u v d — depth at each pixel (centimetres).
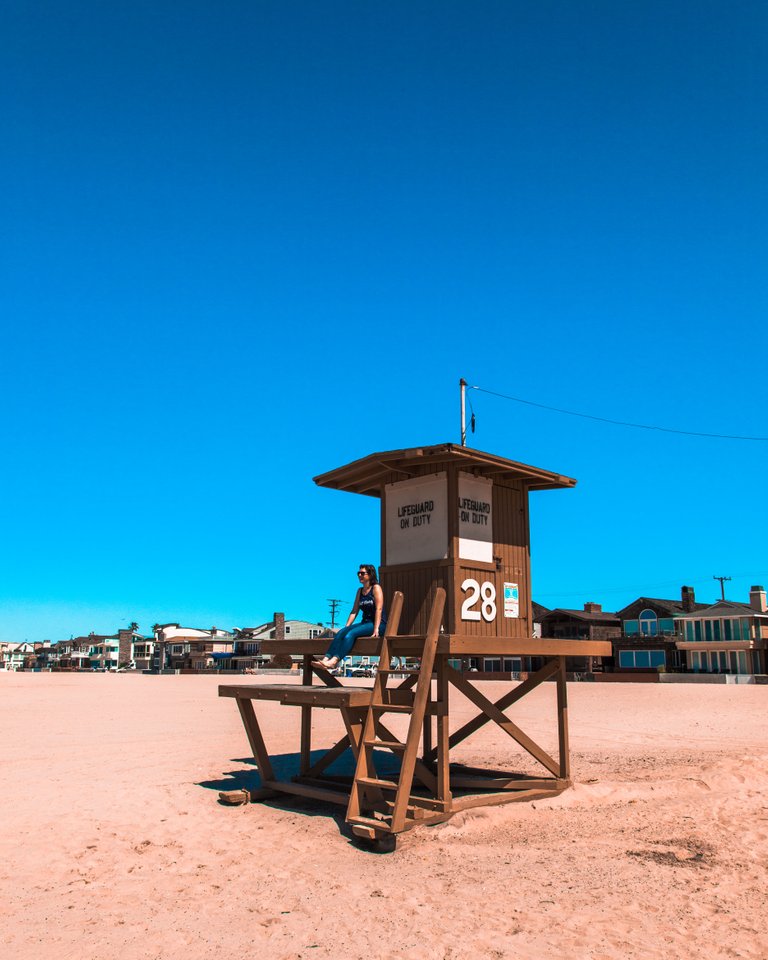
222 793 891
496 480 984
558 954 477
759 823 823
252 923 528
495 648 833
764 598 6178
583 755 1338
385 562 988
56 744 1425
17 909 553
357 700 777
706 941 500
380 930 515
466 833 767
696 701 2780
